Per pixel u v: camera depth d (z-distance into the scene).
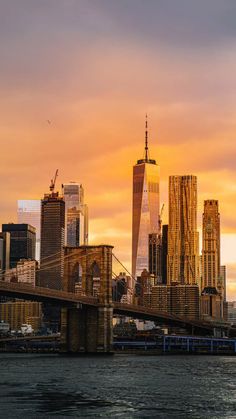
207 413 107.88
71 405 115.12
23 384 149.00
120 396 127.62
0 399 122.12
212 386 147.50
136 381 158.50
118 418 102.94
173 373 188.12
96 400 121.62
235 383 155.00
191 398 125.56
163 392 134.75
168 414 106.62
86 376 172.62
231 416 105.31
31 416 104.12
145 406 114.69
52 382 154.25
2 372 187.25
